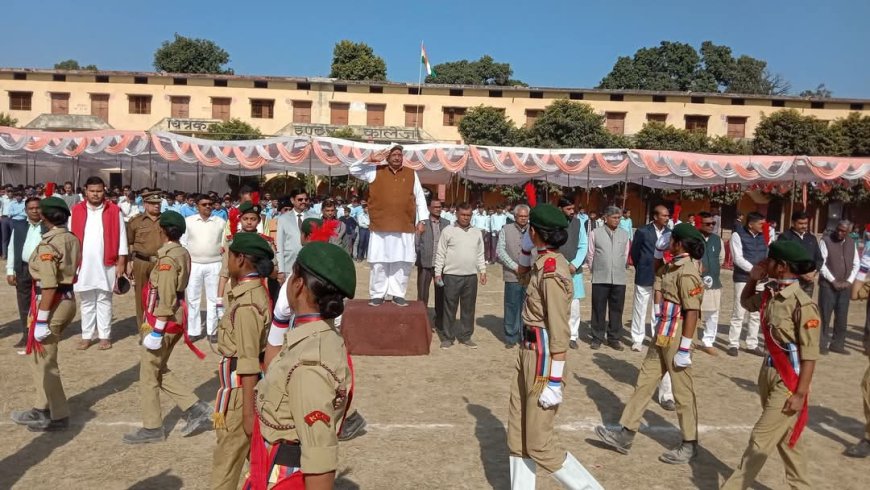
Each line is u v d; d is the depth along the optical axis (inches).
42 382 196.9
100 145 669.9
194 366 278.1
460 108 1497.3
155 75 1444.4
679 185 1009.5
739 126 1494.8
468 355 314.2
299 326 88.7
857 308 518.9
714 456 197.5
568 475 142.3
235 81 1467.8
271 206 724.0
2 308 392.5
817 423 233.9
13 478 167.0
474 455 191.8
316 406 81.2
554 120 1346.0
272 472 85.8
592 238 340.8
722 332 397.1
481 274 338.3
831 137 1330.0
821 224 1374.3
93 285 294.0
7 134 663.1
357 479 173.6
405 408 233.1
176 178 1229.1
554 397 139.6
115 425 207.2
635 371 295.4
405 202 305.9
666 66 2268.7
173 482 166.7
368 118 1498.5
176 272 186.7
